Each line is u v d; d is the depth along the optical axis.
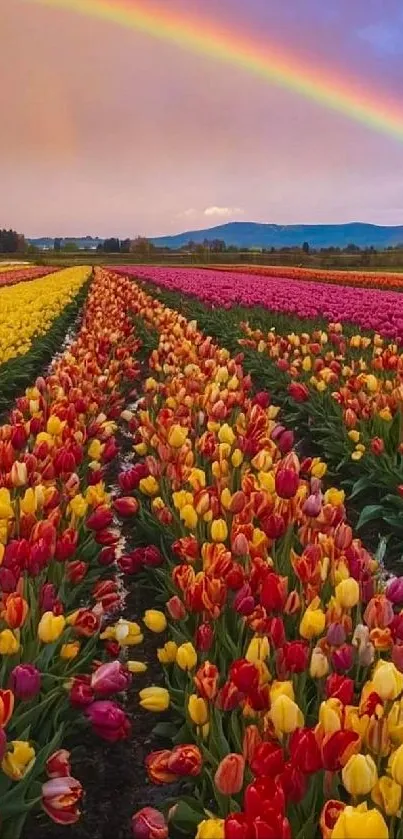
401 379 8.62
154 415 7.86
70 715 3.90
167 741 4.23
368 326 16.11
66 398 7.34
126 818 3.69
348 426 7.65
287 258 96.81
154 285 37.56
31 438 6.49
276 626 3.22
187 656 3.36
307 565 3.65
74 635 4.23
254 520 4.99
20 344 15.52
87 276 53.72
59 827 3.63
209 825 2.25
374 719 2.51
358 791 2.30
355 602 3.30
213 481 5.73
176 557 5.34
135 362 11.68
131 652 5.09
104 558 5.00
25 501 4.49
